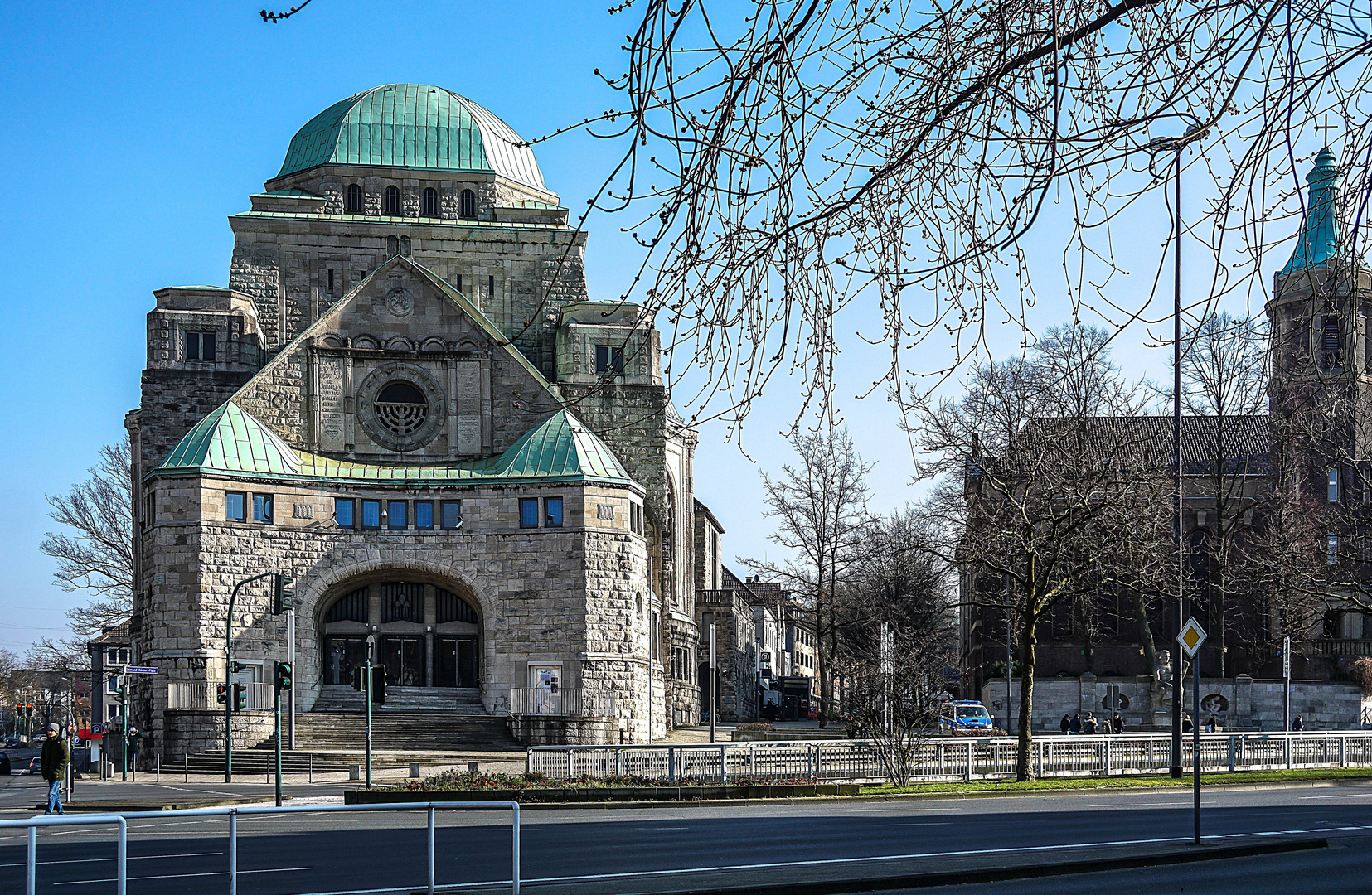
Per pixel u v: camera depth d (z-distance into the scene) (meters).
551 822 32.88
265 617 66.75
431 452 74.44
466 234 82.19
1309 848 25.17
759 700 125.69
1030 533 44.97
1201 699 73.94
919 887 20.31
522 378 75.38
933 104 6.93
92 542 89.69
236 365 75.62
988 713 79.88
